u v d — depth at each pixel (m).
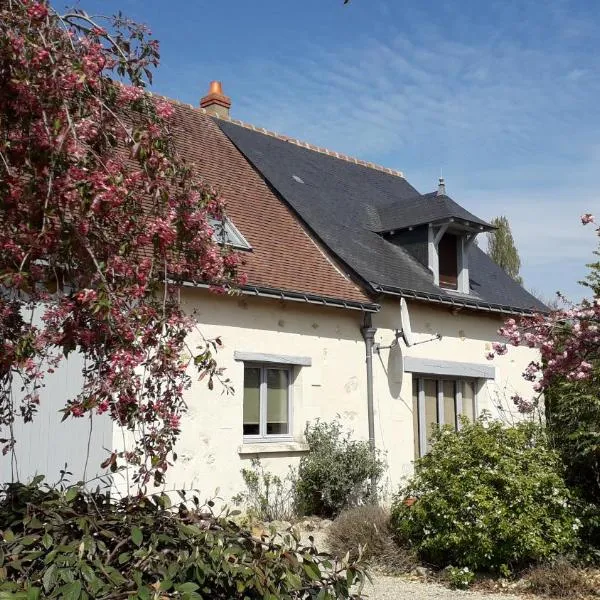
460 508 7.00
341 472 10.27
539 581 6.50
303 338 10.97
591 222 7.91
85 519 3.38
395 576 7.13
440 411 13.50
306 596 3.57
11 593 2.76
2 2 3.79
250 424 10.38
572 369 7.76
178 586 3.05
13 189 3.55
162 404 3.85
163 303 3.93
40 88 3.65
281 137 16.56
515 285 16.45
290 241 12.23
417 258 13.88
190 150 13.34
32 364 3.68
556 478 7.25
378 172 18.41
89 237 3.71
